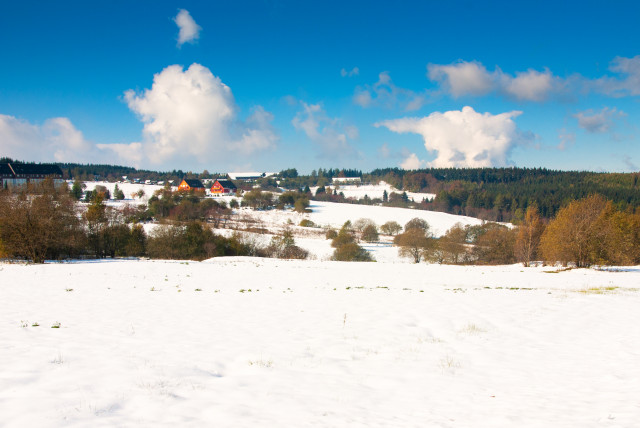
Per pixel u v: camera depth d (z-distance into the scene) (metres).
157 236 66.69
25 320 15.43
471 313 18.50
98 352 11.23
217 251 70.50
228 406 7.67
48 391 8.00
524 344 13.54
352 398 8.49
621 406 7.77
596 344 13.48
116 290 24.81
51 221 46.88
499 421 7.13
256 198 159.62
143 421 6.70
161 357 11.02
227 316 17.58
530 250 56.38
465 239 91.12
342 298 22.78
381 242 102.38
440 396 8.73
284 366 10.80
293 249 74.31
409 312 18.72
